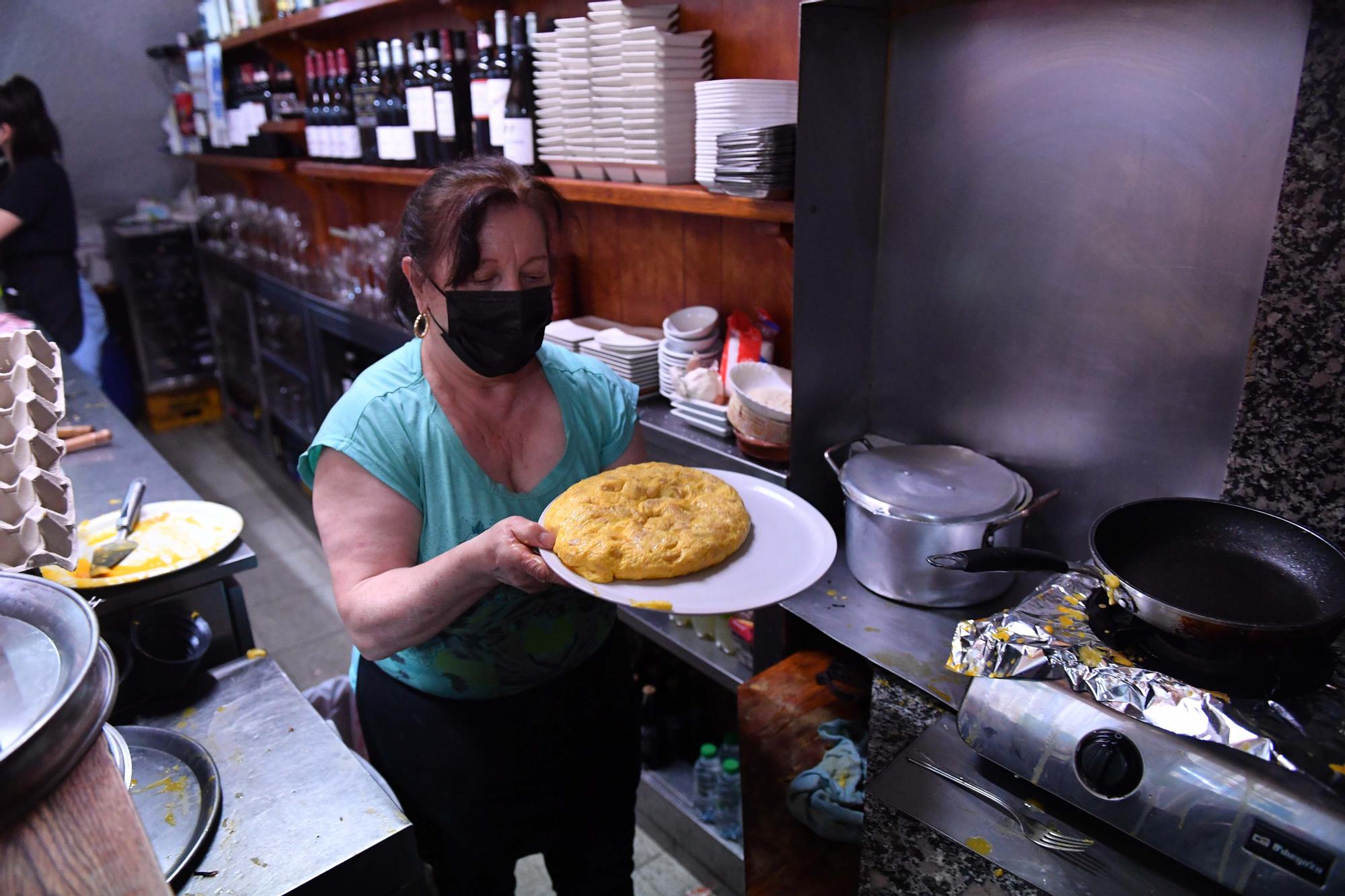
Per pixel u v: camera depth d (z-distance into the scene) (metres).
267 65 3.84
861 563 1.46
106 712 0.59
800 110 1.42
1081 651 0.97
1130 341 1.36
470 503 1.16
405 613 1.05
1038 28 1.35
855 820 1.37
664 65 1.75
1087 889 0.92
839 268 1.60
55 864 0.55
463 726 1.25
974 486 1.41
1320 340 1.12
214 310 4.63
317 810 1.05
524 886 2.00
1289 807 0.81
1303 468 1.18
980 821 1.01
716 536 1.10
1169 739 0.89
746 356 1.85
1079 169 1.35
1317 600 0.99
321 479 1.12
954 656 1.04
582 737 1.36
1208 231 1.23
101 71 3.93
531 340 1.10
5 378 1.17
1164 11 1.20
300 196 4.20
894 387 1.72
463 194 1.03
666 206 1.76
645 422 1.94
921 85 1.52
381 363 1.19
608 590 0.98
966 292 1.56
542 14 2.33
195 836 0.99
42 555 1.13
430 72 2.47
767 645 1.77
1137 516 1.11
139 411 5.12
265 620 3.09
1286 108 1.12
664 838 2.16
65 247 3.80
